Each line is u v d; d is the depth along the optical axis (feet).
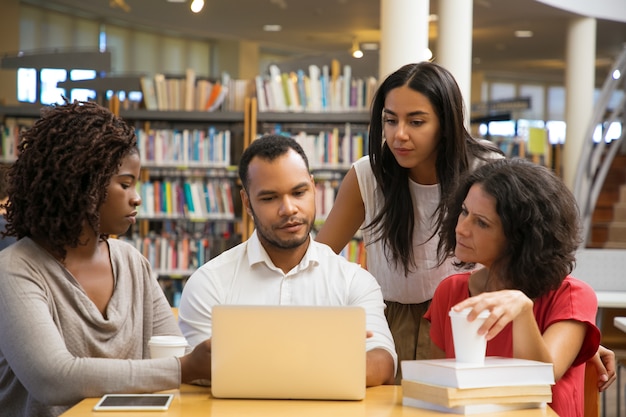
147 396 5.66
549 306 6.42
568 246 6.17
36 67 24.32
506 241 6.20
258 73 49.55
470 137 8.27
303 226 6.47
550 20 39.55
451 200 6.84
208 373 5.86
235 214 22.93
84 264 6.38
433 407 5.40
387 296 8.86
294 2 37.22
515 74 61.72
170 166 22.67
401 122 7.86
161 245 22.85
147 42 45.29
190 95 23.12
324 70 22.81
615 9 38.58
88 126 6.14
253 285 6.89
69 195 6.08
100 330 6.28
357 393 5.70
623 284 17.01
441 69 7.90
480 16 39.06
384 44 22.02
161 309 7.00
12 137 23.52
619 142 33.81
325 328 5.70
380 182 8.48
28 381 5.74
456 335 5.43
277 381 5.70
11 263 5.97
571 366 6.41
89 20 42.01
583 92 38.17
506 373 5.35
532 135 26.61
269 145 6.46
